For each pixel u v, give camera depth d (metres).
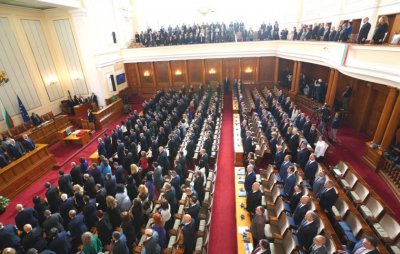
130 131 11.88
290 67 20.64
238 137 11.30
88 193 7.89
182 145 10.87
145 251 5.27
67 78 17.45
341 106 14.16
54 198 7.50
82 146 13.53
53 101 16.42
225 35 19.50
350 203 6.88
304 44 14.90
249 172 7.25
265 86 21.14
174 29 20.67
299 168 8.64
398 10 10.15
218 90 19.98
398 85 7.57
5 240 5.80
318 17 17.25
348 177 7.87
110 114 16.97
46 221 6.10
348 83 13.91
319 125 12.63
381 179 9.09
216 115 14.45
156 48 19.97
